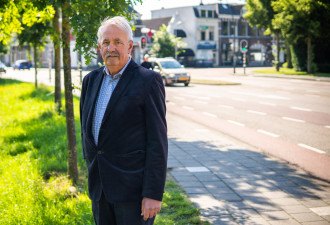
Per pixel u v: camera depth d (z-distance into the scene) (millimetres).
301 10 30703
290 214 4156
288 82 25016
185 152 7246
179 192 4746
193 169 6000
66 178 5156
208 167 6141
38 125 9062
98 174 2336
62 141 7281
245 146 7793
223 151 7340
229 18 69562
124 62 2357
